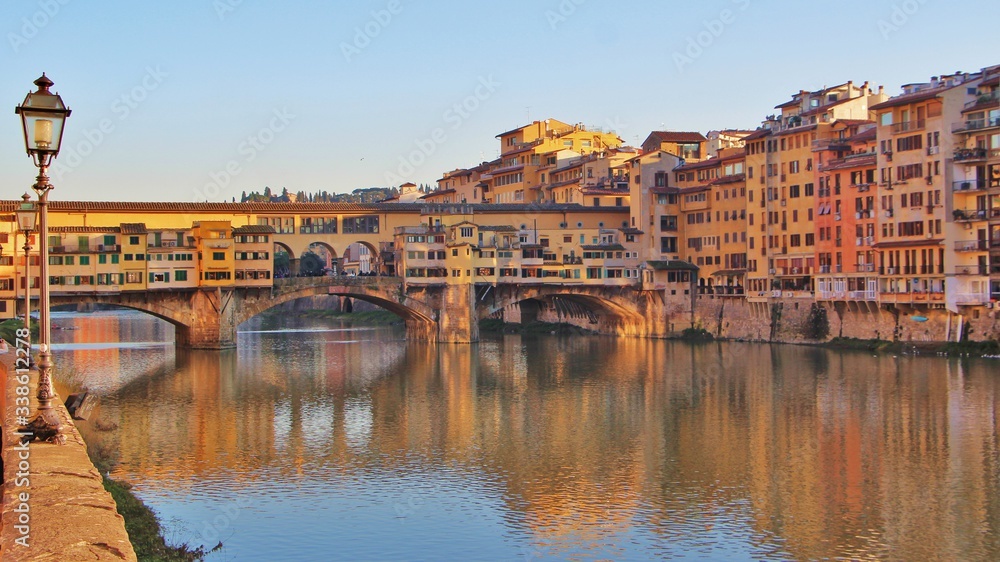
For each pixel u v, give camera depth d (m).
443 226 162.38
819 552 51.38
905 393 94.56
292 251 157.50
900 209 126.81
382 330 190.12
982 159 115.88
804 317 142.88
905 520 56.25
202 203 152.25
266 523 56.03
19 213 50.25
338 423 85.56
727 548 52.22
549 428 82.88
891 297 127.06
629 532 54.84
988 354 115.62
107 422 83.75
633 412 89.81
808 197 142.62
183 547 50.94
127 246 140.88
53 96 29.58
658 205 168.50
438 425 84.56
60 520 22.42
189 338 146.88
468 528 55.56
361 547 52.31
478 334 160.88
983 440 74.44
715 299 161.38
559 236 167.75
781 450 73.12
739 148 170.00
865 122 140.12
